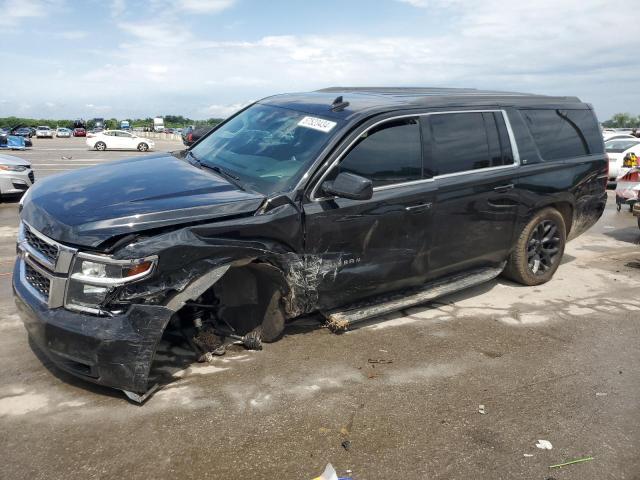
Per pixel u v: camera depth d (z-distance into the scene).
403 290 4.83
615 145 15.38
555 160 5.63
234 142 4.64
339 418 3.28
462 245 4.90
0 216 9.36
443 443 3.08
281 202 3.74
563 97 6.05
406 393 3.60
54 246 3.16
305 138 4.20
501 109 5.23
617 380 3.90
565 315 5.11
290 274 3.85
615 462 2.98
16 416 3.15
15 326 4.36
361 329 4.59
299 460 2.89
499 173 5.05
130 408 3.28
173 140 57.66
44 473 2.71
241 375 3.73
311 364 3.93
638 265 6.88
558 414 3.43
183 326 4.06
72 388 3.47
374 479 2.76
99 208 3.27
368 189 3.72
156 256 3.12
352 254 4.13
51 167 19.42
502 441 3.12
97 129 85.75
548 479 2.83
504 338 4.55
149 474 2.73
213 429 3.11
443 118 4.71
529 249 5.70
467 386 3.73
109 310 3.11
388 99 4.68
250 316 4.11
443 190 4.59
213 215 3.42
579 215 6.02
